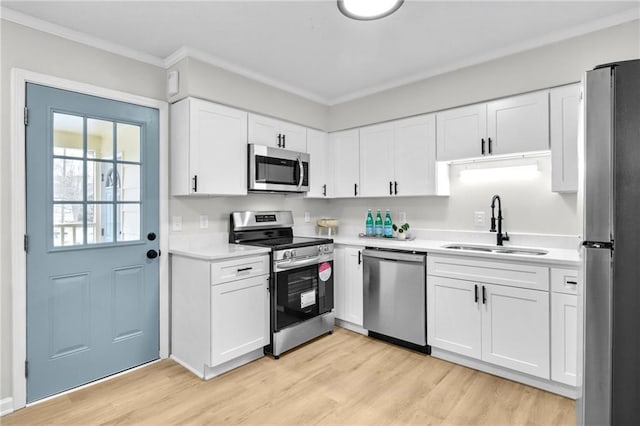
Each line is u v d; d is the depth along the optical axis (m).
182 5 1.96
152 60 2.61
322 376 2.37
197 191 2.55
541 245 2.64
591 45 2.20
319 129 3.68
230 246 2.82
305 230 3.85
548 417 1.88
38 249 2.07
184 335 2.55
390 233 3.44
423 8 2.01
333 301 3.23
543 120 2.39
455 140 2.83
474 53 2.62
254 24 2.18
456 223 3.12
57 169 2.15
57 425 1.85
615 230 1.19
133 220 2.50
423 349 2.73
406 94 3.12
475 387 2.21
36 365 2.06
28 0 1.88
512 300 2.25
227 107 2.78
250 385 2.26
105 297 2.36
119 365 2.42
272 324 2.69
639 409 1.17
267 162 2.98
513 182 2.80
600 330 1.22
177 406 2.02
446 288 2.56
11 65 1.98
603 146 1.21
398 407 2.00
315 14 2.07
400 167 3.19
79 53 2.25
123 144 2.46
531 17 2.11
